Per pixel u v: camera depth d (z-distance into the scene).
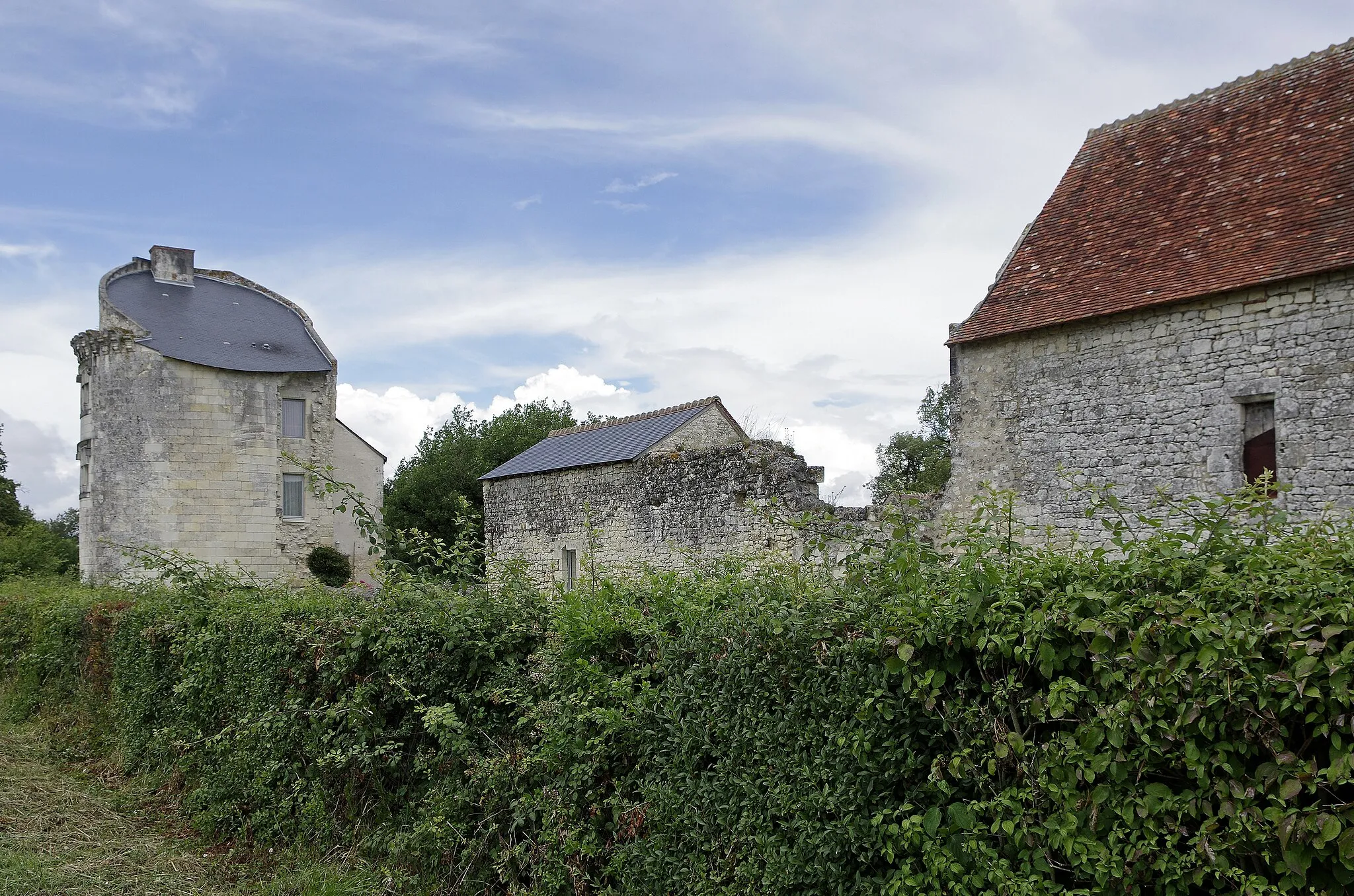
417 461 46.56
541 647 5.87
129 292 29.09
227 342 28.59
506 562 6.94
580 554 21.50
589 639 5.31
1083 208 16.34
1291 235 12.82
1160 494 4.15
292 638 7.22
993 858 3.34
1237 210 13.90
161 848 7.19
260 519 27.73
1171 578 3.20
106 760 9.89
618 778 5.05
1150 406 13.80
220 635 8.20
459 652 6.10
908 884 3.52
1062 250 15.91
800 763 4.03
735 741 4.33
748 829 4.22
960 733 3.54
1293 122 14.40
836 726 3.92
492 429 43.19
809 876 3.89
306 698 7.06
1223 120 15.47
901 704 3.71
